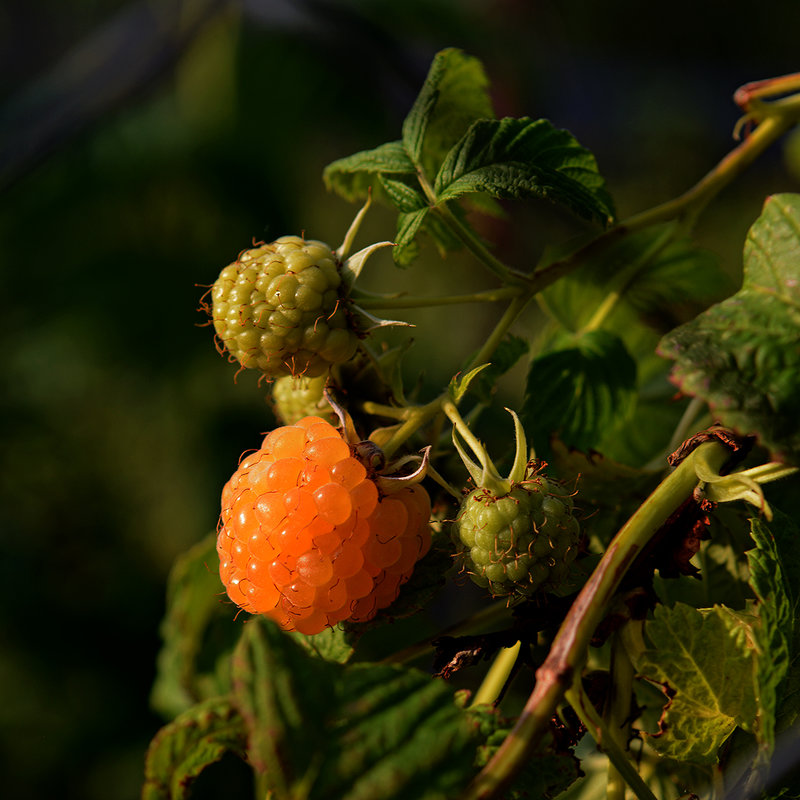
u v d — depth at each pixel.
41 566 0.61
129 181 0.69
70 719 0.52
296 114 0.68
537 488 0.24
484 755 0.22
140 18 0.64
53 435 0.69
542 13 0.95
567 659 0.22
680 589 0.25
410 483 0.24
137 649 0.55
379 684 0.22
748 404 0.23
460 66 0.27
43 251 0.68
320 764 0.22
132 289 0.67
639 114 1.05
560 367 0.28
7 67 1.06
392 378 0.25
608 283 0.29
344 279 0.25
